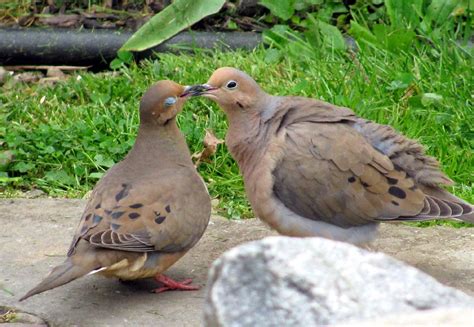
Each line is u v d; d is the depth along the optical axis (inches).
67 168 514.6
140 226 365.4
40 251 430.0
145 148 402.0
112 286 397.7
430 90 553.0
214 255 431.8
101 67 649.0
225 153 510.9
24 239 442.9
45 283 344.2
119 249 358.6
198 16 620.7
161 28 617.9
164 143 402.9
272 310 234.8
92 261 354.9
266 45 635.5
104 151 519.8
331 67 579.8
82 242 361.1
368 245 408.2
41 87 603.5
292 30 643.5
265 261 240.8
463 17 633.0
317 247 245.8
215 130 527.5
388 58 584.1
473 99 542.9
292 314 234.1
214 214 475.5
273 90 562.3
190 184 389.1
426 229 457.4
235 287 237.6
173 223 373.1
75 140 526.9
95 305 379.6
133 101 566.6
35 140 525.7
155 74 596.7
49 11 695.7
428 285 243.1
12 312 374.9
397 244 440.8
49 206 480.1
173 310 374.3
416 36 603.5
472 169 496.4
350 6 655.8
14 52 640.4
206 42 638.5
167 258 378.9
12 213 471.5
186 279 407.5
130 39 615.2
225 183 494.0
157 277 394.0
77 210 475.8
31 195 499.5
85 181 510.3
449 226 462.0
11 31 645.3
